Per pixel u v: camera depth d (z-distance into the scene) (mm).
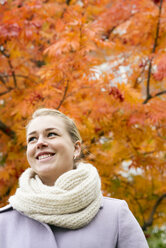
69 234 1637
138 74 4168
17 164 3783
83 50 3129
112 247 1634
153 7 4117
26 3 4379
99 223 1688
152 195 4738
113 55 4531
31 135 1877
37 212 1668
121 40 4695
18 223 1741
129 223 1718
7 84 4344
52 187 1741
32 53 4422
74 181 1739
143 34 4352
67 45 3145
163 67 3744
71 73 3156
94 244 1600
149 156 4078
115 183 3982
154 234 5180
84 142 3600
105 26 4652
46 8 4340
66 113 3314
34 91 3396
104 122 3676
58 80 3262
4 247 1669
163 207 4930
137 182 4648
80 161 2055
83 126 3496
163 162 3986
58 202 1649
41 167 1791
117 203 1812
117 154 3979
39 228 1679
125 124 3688
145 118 3539
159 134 4180
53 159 1791
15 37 3691
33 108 3371
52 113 1953
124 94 3457
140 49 4238
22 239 1650
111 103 3547
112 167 3939
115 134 3812
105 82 3424
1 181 3795
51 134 1850
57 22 3855
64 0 4953
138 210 4480
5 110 4230
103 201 1825
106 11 4898
